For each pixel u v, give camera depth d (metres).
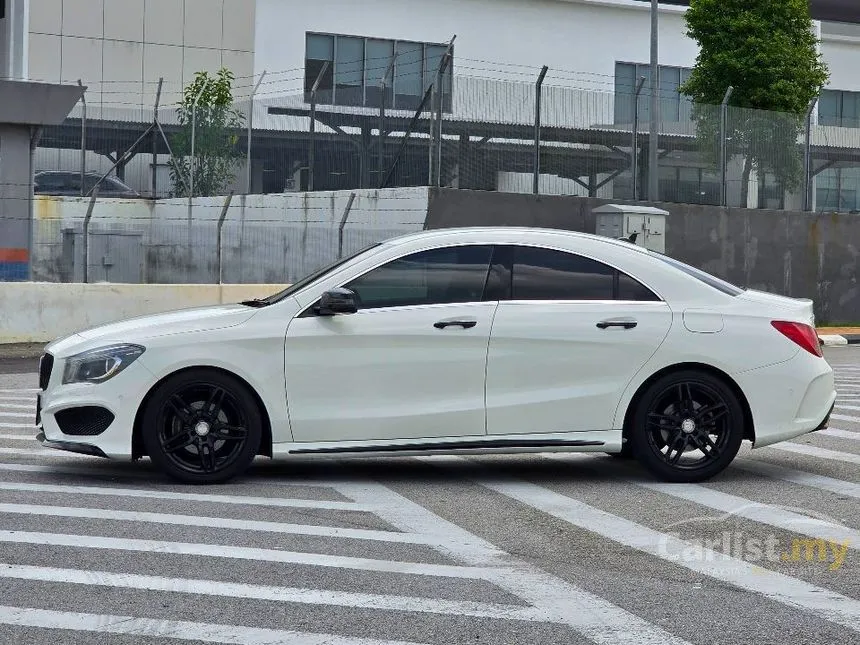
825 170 36.81
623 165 33.53
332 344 10.87
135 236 36.66
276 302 11.04
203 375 10.83
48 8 49.59
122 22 50.53
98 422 10.80
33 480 11.20
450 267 11.16
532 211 32.09
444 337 10.95
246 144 35.75
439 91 30.83
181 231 36.50
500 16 52.38
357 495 10.77
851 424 15.62
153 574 8.02
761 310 11.47
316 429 10.88
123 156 37.62
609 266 11.34
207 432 10.92
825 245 36.81
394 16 51.16
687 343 11.22
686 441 11.36
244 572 8.10
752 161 35.66
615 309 11.21
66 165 37.25
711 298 11.41
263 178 35.34
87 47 50.16
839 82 57.12
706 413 11.36
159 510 9.95
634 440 11.33
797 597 7.67
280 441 10.90
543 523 9.73
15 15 33.72
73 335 11.27
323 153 33.81
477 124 31.41
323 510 10.09
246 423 10.91
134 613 7.18
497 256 11.22
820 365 11.55
